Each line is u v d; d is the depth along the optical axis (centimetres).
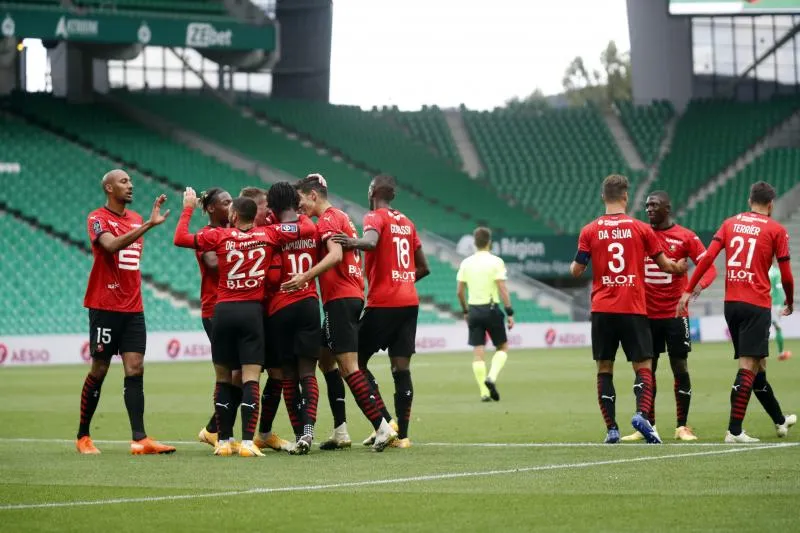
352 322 2550
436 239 10744
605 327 2631
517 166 12138
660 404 3831
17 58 11300
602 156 12269
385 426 2517
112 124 10862
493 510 1684
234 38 9775
